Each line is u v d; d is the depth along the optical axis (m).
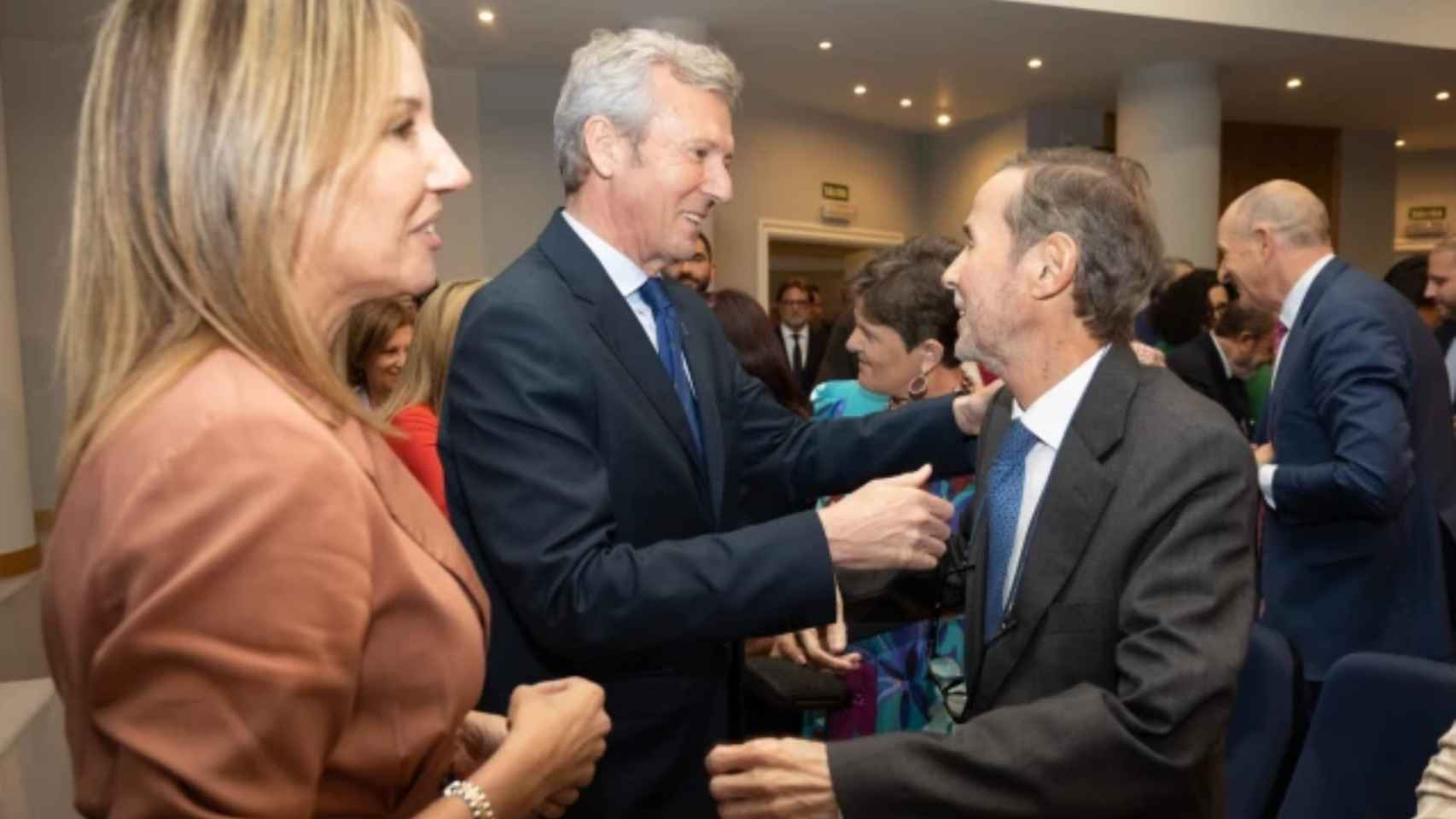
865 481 1.41
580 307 1.10
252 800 0.53
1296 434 2.14
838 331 2.77
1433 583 2.15
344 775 0.63
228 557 0.53
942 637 1.58
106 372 0.60
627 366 1.11
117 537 0.53
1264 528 2.30
